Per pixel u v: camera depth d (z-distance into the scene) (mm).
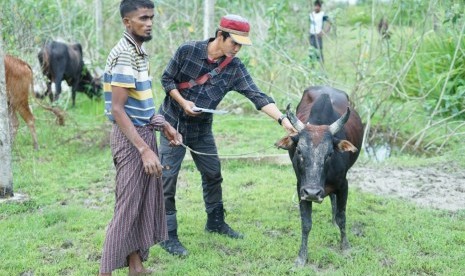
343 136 4762
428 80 9852
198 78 4754
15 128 7820
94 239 5137
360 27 9281
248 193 6387
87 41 11656
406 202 6137
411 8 9031
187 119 4832
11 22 8859
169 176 4832
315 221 5637
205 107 4816
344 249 4953
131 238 4074
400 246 5012
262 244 5055
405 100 10070
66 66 10414
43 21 10578
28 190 6512
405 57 9664
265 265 4707
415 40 9844
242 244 5047
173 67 4727
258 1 10914
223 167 7336
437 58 9766
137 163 4008
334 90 5676
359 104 9180
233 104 10117
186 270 4555
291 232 5371
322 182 4250
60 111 8789
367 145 8734
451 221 5586
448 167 7379
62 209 5875
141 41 3980
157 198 4199
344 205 4863
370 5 10914
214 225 5277
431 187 6637
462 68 9477
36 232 5328
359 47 9141
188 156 7559
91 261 4781
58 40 11414
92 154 8039
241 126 9477
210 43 4695
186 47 4668
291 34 10844
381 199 6191
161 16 11289
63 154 7941
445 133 9047
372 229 5375
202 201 6184
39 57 10242
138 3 3867
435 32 10211
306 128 4309
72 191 6570
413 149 8633
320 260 4773
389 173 7164
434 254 4898
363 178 6957
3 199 6129
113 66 3869
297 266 4641
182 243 5102
